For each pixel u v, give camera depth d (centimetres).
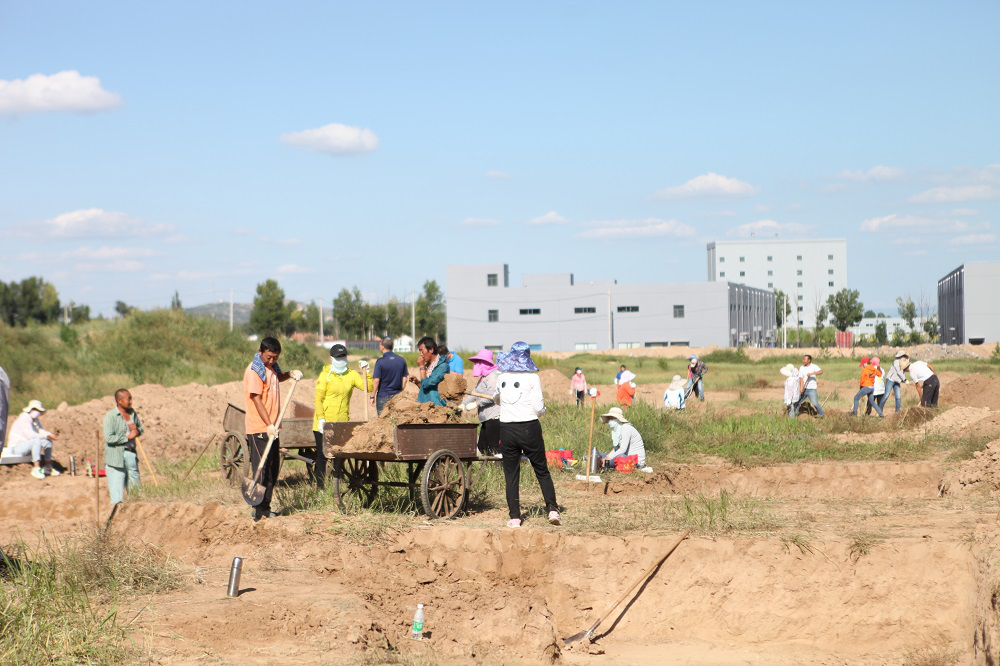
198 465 1625
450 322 10062
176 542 1076
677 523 995
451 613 850
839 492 1390
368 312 11600
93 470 1848
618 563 927
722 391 3653
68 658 657
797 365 6488
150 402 2223
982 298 10731
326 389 1156
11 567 812
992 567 810
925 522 991
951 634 841
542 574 936
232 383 2558
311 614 783
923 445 1625
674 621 891
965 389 2677
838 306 12381
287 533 998
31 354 3369
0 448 809
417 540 979
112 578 847
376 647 743
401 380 1297
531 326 9950
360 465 1128
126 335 3812
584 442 1644
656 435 1759
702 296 9762
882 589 870
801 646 859
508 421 981
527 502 1156
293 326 11250
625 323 9869
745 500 1166
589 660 820
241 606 790
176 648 701
